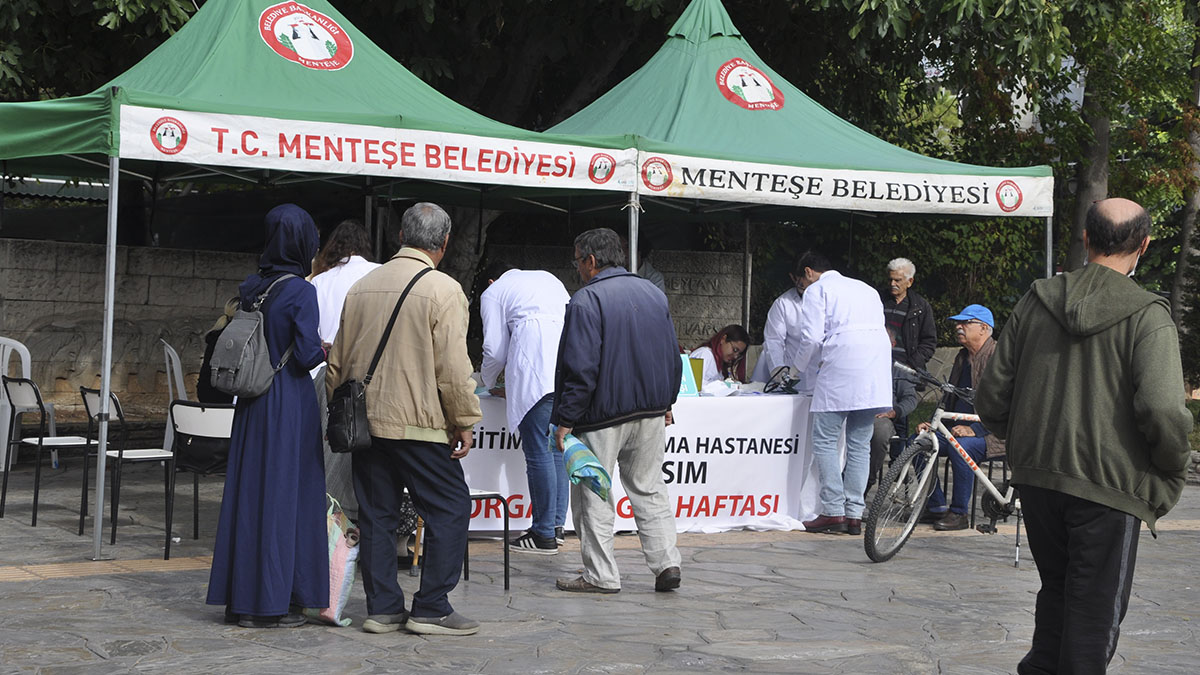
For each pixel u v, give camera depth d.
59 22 10.56
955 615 5.94
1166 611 6.20
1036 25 11.16
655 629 5.50
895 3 10.66
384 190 10.59
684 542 7.86
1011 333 4.15
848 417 8.35
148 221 13.22
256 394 5.23
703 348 9.45
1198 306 16.86
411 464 5.24
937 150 16.39
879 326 8.26
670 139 8.68
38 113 6.59
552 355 7.20
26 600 5.75
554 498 7.31
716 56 9.50
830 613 5.92
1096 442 3.85
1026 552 7.82
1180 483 3.86
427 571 5.31
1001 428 4.22
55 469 10.38
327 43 7.87
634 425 6.17
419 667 4.78
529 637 5.29
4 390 10.16
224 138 6.67
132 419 11.81
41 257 11.77
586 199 10.79
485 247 13.78
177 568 6.55
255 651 4.96
